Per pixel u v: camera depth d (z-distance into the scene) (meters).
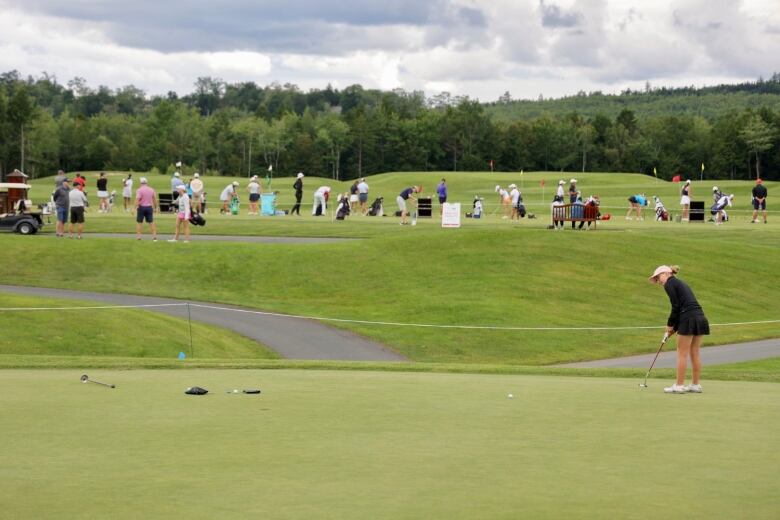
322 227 57.59
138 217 46.97
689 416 13.70
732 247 49.81
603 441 11.76
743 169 197.25
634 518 8.23
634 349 32.53
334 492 9.10
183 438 11.75
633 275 43.12
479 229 49.12
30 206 54.06
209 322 34.09
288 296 40.97
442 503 8.71
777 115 195.62
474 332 33.72
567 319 36.41
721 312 39.78
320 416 13.43
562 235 47.81
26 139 183.62
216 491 9.12
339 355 29.83
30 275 42.09
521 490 9.23
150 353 28.55
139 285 41.69
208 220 61.69
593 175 144.38
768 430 12.56
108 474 9.83
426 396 15.54
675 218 75.31
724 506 8.64
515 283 40.53
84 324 30.11
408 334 33.34
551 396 15.73
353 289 41.16
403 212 59.12
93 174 150.12
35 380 17.14
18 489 9.18
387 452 11.03
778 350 32.47
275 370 19.58
